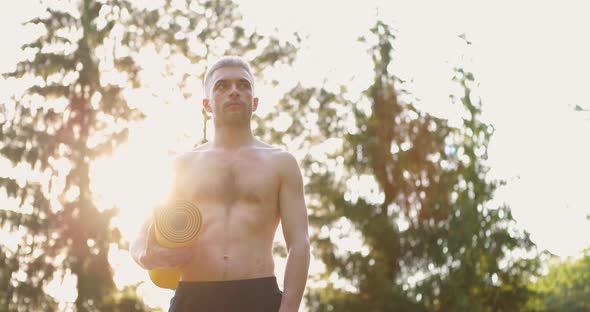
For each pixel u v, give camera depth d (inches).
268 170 162.6
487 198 1006.4
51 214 1013.2
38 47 1043.9
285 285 159.6
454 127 1026.7
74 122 1037.8
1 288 987.3
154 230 155.5
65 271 999.0
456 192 1015.6
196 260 158.6
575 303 1220.5
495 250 1005.2
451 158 1023.0
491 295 1011.3
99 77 1046.4
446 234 1002.1
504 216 1011.3
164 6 1087.6
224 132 165.6
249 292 156.6
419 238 1008.9
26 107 1033.5
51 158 1021.2
